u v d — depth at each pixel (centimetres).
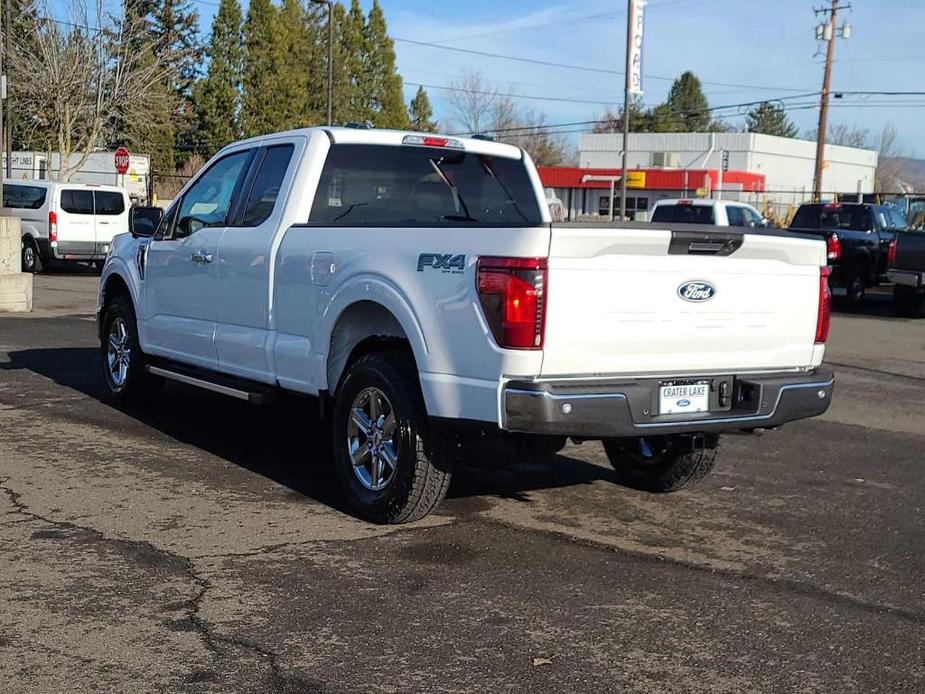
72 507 604
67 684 383
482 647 423
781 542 576
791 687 394
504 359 499
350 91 6731
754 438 864
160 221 825
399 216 706
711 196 5700
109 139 4638
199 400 941
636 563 533
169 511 600
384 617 452
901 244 1858
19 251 1644
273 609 458
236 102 5541
